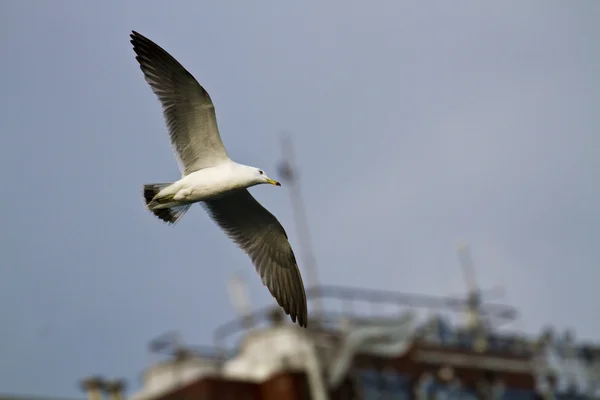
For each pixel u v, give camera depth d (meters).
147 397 35.94
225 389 35.19
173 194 23.39
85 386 33.69
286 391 34.97
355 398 35.88
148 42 23.31
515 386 39.34
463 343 39.81
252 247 25.23
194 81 22.95
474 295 41.09
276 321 36.94
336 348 36.09
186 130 23.44
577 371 40.81
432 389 37.38
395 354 36.66
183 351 37.34
